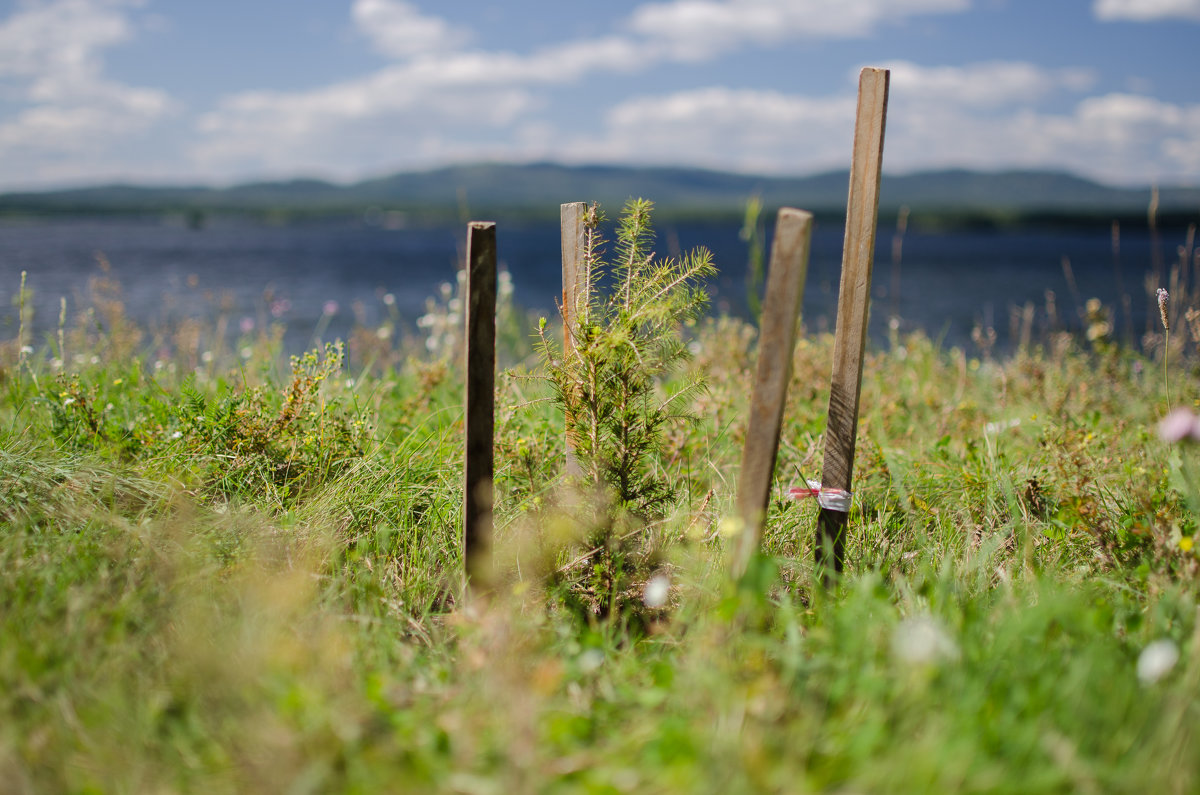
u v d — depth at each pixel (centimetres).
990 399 581
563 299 313
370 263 4850
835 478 300
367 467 379
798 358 562
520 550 304
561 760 195
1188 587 270
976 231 15175
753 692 206
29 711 212
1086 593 278
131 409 462
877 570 314
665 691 221
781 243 239
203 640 228
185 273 3503
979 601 275
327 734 195
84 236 8969
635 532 302
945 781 174
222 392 455
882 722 195
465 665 244
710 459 438
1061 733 193
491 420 275
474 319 265
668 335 302
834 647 236
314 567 307
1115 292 2662
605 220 303
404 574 322
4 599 259
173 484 348
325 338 1222
